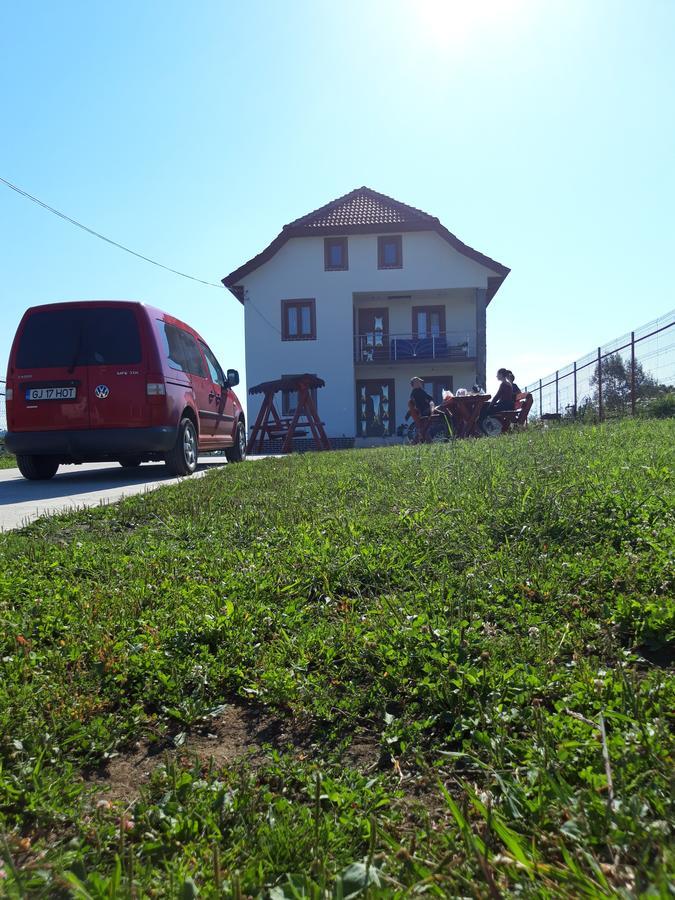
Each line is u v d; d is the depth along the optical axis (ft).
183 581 10.33
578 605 8.28
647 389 51.83
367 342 103.09
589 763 4.87
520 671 6.55
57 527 14.66
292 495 17.07
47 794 5.07
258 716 6.57
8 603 9.31
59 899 3.61
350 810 4.72
